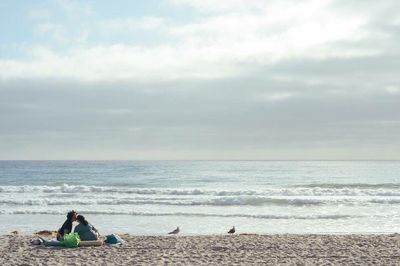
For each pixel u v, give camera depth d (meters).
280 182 61.97
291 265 12.20
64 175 82.12
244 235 18.44
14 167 126.88
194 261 12.72
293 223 23.92
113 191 43.19
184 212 27.88
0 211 28.28
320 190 41.31
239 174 86.62
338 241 16.55
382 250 14.58
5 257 13.16
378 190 41.69
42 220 24.97
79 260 12.75
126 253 13.99
